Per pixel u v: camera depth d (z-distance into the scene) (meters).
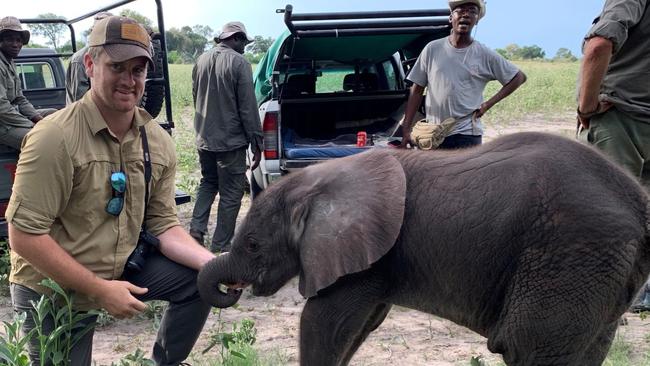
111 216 3.74
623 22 4.51
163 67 7.82
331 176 3.70
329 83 9.65
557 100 24.19
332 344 3.68
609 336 3.69
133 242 3.91
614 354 4.79
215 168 7.83
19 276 3.72
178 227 4.16
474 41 6.93
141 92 3.61
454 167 3.56
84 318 3.79
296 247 3.78
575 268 3.22
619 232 3.21
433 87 7.05
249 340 4.82
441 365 4.88
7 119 6.39
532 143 3.48
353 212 3.53
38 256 3.46
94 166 3.59
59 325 3.73
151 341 5.45
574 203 3.23
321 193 3.67
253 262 3.92
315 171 3.85
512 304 3.37
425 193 3.54
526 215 3.28
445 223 3.45
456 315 3.62
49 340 3.45
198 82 7.62
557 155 3.36
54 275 3.50
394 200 3.48
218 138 7.50
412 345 5.25
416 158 3.69
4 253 7.00
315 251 3.59
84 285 3.55
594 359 3.70
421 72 7.21
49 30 12.62
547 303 3.27
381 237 3.45
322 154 8.21
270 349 5.15
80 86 7.05
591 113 4.95
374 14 7.99
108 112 3.62
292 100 8.90
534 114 21.42
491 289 3.44
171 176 4.11
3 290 6.66
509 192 3.34
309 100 8.95
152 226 4.12
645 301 5.72
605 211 3.23
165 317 4.17
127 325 5.82
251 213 3.95
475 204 3.40
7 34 7.27
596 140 5.13
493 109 21.33
